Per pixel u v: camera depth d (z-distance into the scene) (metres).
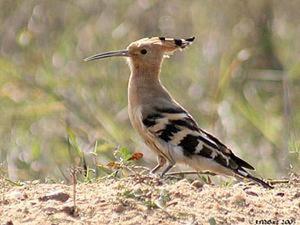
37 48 16.47
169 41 11.57
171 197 9.37
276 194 9.70
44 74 15.85
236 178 10.86
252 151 15.39
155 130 11.09
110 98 15.78
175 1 17.19
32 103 15.38
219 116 15.73
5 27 16.80
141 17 17.00
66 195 9.38
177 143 10.99
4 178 10.24
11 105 15.36
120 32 16.58
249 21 17.39
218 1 17.39
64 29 16.77
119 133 14.74
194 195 9.42
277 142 15.25
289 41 17.41
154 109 11.18
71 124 14.83
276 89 16.73
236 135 15.68
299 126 15.59
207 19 17.23
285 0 17.78
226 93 16.22
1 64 15.84
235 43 17.05
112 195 9.31
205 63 16.61
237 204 9.32
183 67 16.59
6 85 15.61
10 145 14.82
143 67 11.44
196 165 10.97
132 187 9.48
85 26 16.81
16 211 9.09
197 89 16.22
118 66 16.22
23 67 16.06
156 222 8.86
